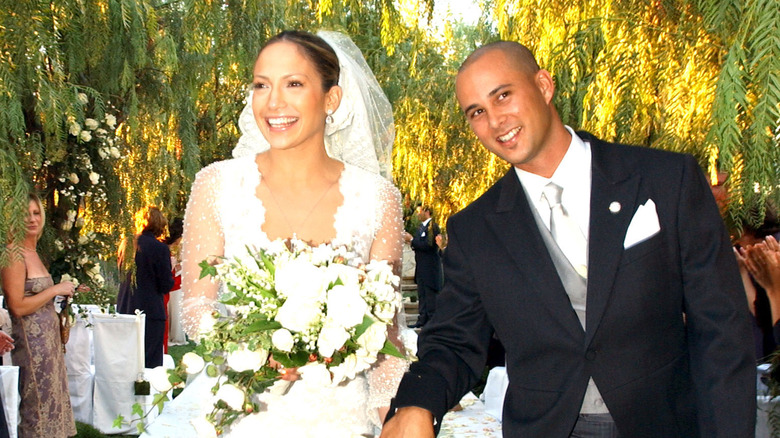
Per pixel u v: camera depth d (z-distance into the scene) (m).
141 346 5.29
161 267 6.67
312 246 2.20
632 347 1.86
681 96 2.59
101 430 5.20
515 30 3.65
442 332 2.17
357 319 1.84
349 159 2.57
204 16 4.38
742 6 2.15
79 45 4.02
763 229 2.96
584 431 1.95
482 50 1.99
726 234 1.88
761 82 1.94
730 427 1.70
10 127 3.18
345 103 2.54
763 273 2.89
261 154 2.31
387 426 1.98
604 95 2.94
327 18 4.32
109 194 4.87
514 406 2.02
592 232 1.90
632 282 1.85
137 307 6.57
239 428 2.13
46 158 4.46
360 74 2.62
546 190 2.00
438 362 2.08
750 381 1.73
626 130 2.90
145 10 4.41
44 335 4.19
